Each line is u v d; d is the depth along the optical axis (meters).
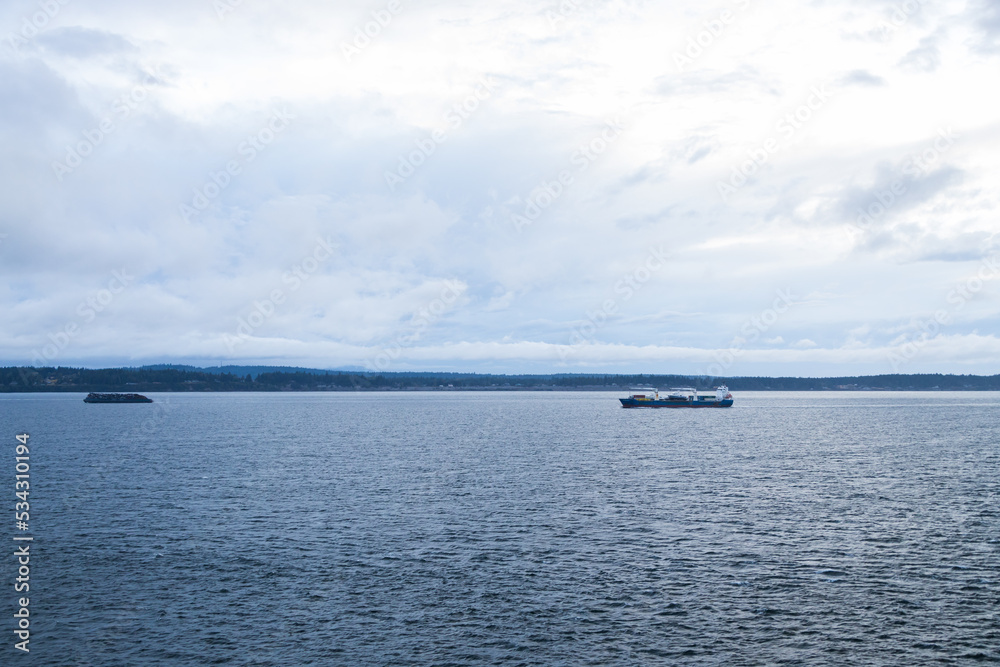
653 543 55.09
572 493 76.38
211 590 44.69
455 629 38.84
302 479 86.62
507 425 192.50
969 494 76.31
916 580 46.31
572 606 41.97
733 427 183.38
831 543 55.06
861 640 37.38
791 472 93.56
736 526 60.69
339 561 50.50
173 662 35.16
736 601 42.72
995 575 47.28
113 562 50.22
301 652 36.22
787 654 35.88
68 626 39.28
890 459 109.44
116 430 169.75
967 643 36.97
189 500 72.38
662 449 123.88
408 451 120.69
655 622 39.72
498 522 62.22
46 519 63.50
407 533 58.31
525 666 34.69
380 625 39.38
